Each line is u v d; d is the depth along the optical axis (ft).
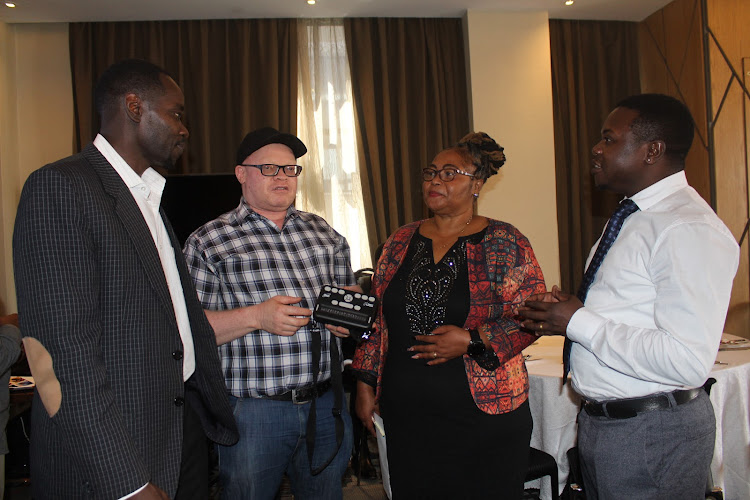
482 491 5.09
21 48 13.38
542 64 13.84
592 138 14.73
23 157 13.35
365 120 13.67
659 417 4.06
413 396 5.22
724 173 12.85
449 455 5.14
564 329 4.21
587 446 4.40
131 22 13.29
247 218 5.56
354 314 5.01
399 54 13.89
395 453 5.36
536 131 13.78
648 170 4.32
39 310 3.27
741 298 12.78
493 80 13.66
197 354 4.52
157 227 4.37
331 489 5.49
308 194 13.58
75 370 3.26
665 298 3.83
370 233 13.60
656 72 14.55
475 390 5.07
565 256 14.32
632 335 3.87
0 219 12.55
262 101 13.52
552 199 13.79
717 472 6.62
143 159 4.17
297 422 5.23
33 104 13.35
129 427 3.59
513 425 5.11
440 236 5.72
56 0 12.07
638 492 4.15
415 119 14.02
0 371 6.78
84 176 3.60
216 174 11.57
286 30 13.57
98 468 3.26
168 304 3.91
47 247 3.32
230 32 13.53
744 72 12.85
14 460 9.47
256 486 5.11
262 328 4.92
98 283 3.54
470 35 13.64
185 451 4.39
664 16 14.11
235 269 5.28
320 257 5.75
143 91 4.00
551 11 14.01
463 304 5.25
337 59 13.96
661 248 3.94
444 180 5.56
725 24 12.85
